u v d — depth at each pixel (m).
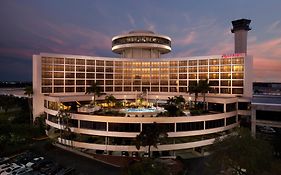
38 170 50.88
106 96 91.81
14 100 126.50
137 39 112.56
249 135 45.81
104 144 59.59
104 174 49.62
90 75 101.06
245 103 79.31
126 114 67.12
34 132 75.25
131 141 59.25
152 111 72.06
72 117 64.38
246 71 84.75
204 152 62.06
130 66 108.50
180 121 60.44
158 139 52.94
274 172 39.91
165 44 116.88
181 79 100.88
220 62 91.19
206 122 64.75
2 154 59.50
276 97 94.88
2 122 81.19
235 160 40.09
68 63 96.06
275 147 52.62
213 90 92.25
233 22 97.50
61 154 61.81
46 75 91.44
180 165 53.72
